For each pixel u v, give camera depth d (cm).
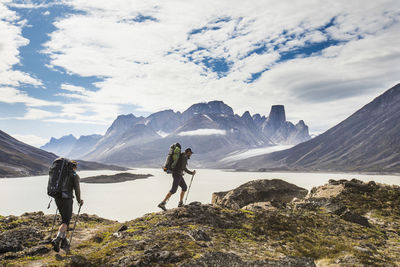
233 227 693
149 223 722
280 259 519
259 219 766
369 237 739
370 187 1259
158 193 11731
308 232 719
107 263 483
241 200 1781
